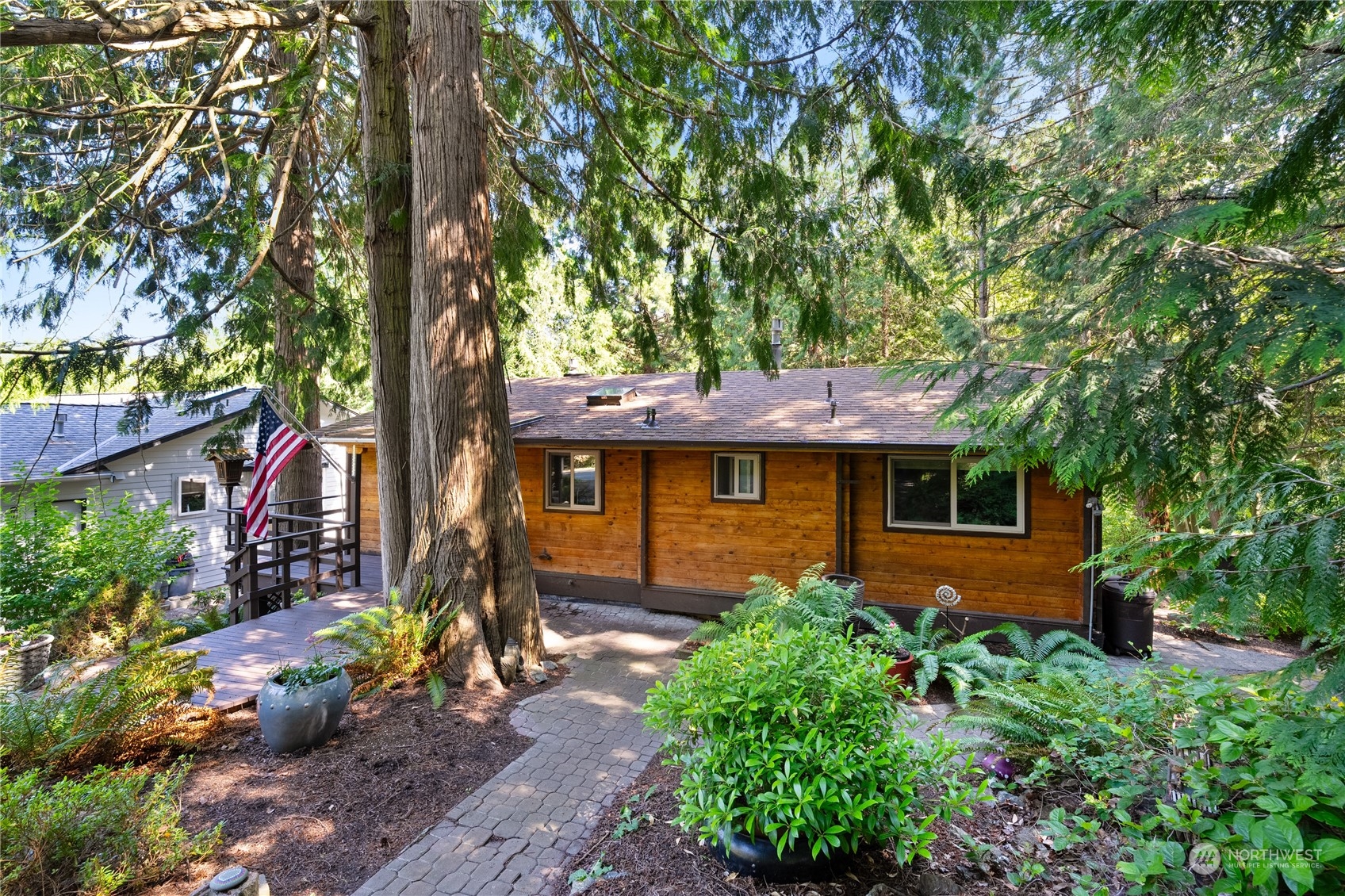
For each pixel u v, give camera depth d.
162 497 14.38
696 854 3.63
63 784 3.53
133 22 4.75
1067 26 3.15
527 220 9.25
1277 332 2.54
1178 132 7.79
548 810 4.29
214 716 5.34
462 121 6.68
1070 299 10.04
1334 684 2.02
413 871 3.66
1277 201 3.24
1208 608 2.25
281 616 8.70
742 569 9.23
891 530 8.45
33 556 8.45
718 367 8.78
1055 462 3.54
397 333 7.72
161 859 3.50
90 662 5.32
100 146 7.74
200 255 8.95
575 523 10.32
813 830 3.16
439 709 5.89
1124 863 2.69
